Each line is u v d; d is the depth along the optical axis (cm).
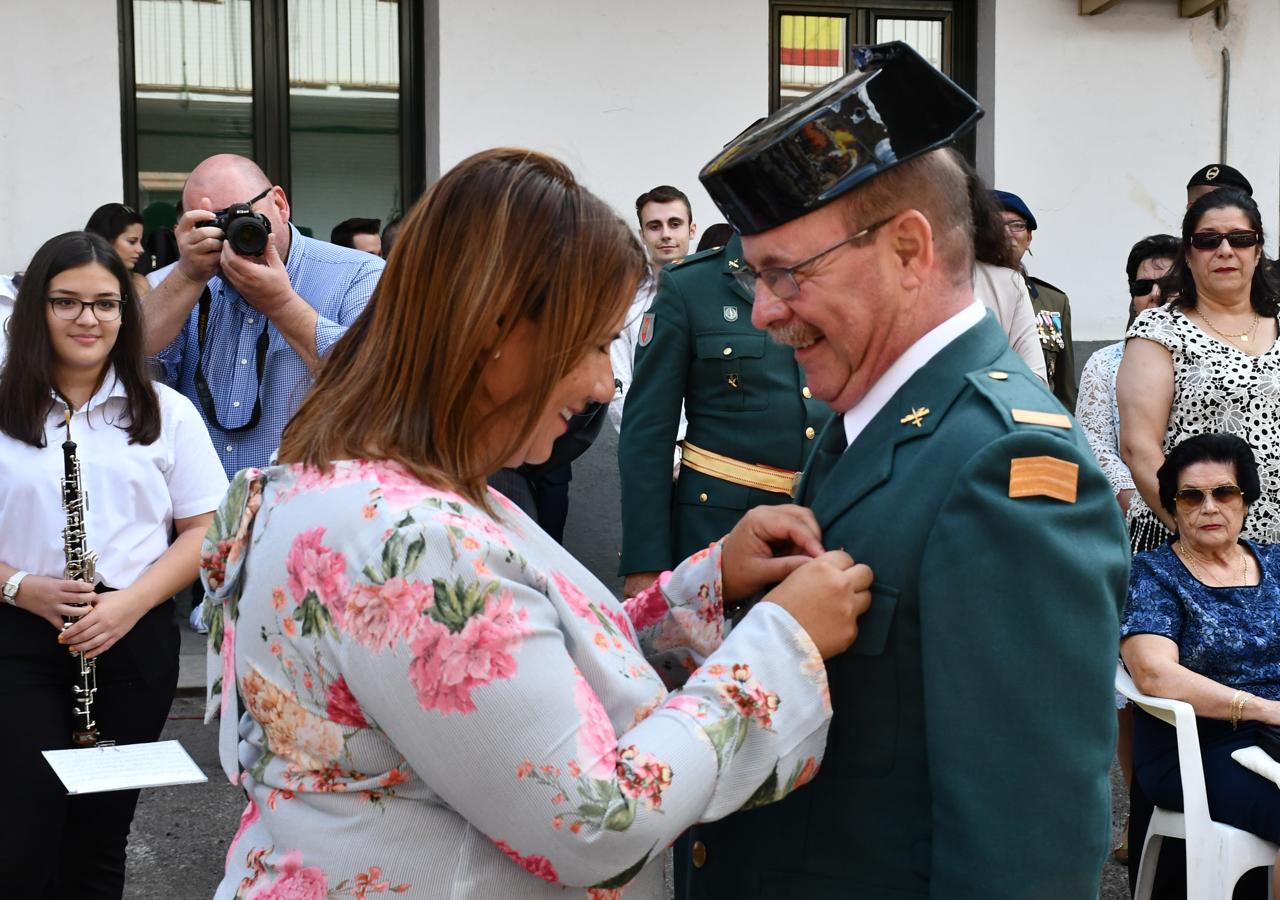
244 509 145
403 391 141
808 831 156
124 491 299
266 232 336
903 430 155
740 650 144
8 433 293
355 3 675
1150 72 706
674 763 135
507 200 138
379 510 134
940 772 143
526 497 473
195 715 521
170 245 614
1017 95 696
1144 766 333
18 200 605
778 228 153
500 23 648
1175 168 713
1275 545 359
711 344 340
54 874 299
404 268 141
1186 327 390
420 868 134
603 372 149
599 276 140
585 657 140
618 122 663
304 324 341
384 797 135
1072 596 141
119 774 233
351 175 684
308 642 135
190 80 660
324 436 141
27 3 599
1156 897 338
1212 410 383
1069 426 149
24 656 285
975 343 156
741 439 338
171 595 303
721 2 668
